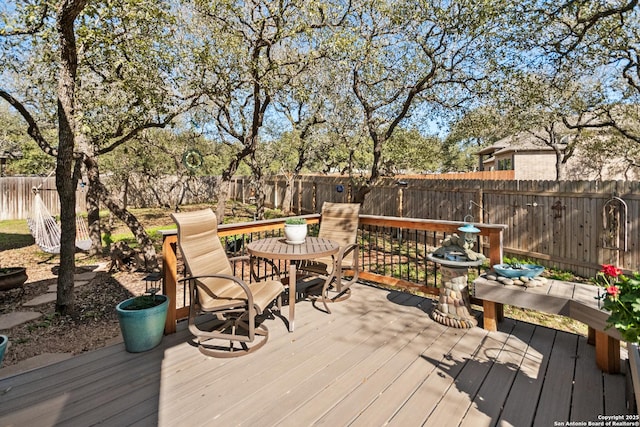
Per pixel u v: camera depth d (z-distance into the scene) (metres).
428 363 2.54
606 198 5.09
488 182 6.77
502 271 3.04
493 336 3.01
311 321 3.34
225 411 1.98
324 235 4.63
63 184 4.16
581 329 3.81
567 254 5.59
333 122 9.35
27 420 1.89
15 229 11.09
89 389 2.19
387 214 9.27
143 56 4.77
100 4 3.96
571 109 7.61
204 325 3.26
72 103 4.01
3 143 16.00
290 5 4.96
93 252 7.63
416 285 3.97
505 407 2.03
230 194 20.25
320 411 1.98
